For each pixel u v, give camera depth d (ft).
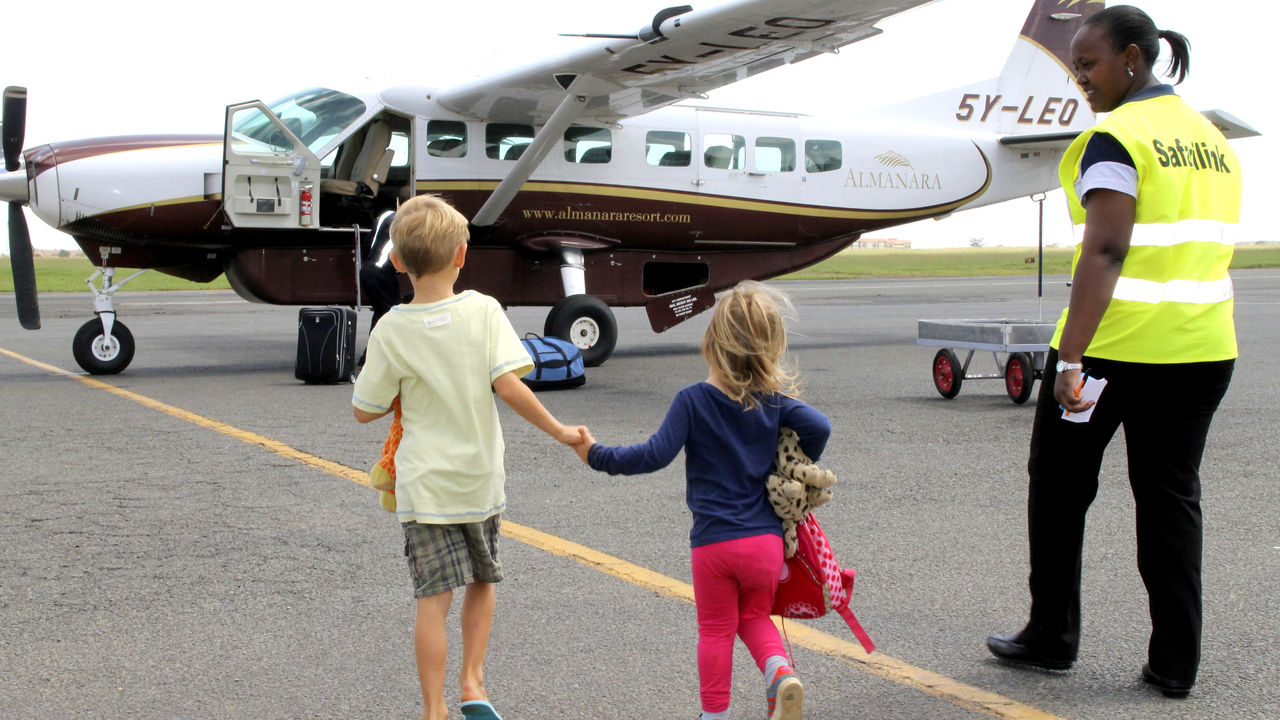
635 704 9.50
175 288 109.91
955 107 45.44
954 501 17.08
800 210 41.57
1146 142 9.24
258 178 32.30
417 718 9.22
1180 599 9.54
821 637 11.17
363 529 15.26
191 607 11.94
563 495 17.42
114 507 16.44
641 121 38.52
